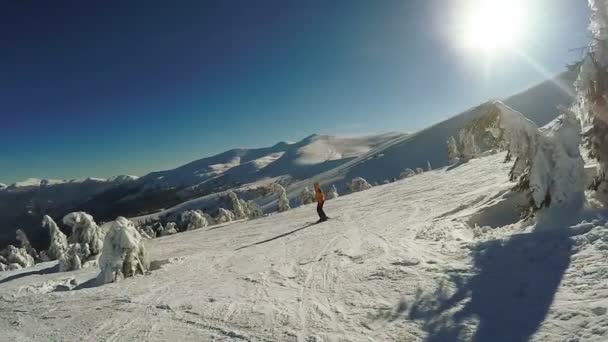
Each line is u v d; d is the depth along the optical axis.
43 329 8.65
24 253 34.75
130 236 13.97
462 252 7.96
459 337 5.04
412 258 8.55
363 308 6.58
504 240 7.73
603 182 10.10
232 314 7.53
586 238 6.61
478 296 5.93
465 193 17.19
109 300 10.16
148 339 6.98
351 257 10.31
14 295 13.46
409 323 5.70
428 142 134.88
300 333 6.11
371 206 21.09
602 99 9.85
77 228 21.50
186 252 18.39
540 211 10.13
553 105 112.88
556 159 10.05
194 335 6.81
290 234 17.48
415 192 22.17
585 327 4.56
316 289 8.20
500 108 10.60
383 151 146.88
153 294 10.20
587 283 5.42
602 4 9.56
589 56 9.91
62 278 15.88
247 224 26.53
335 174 140.38
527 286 5.81
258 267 11.61
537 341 4.56
